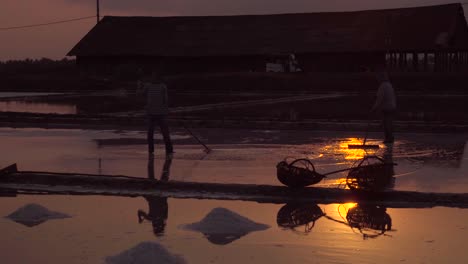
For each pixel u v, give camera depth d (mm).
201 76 49938
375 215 7906
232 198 9000
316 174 9070
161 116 13344
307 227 7270
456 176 10453
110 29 66688
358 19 61375
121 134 17781
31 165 11727
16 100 36500
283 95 40500
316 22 62438
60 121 21422
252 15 65875
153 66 62531
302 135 17469
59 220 7633
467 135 17406
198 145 14969
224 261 5973
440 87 44688
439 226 7316
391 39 56906
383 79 15367
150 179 9789
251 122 19766
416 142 15594
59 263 5934
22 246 6508
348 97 37281
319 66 59062
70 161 12289
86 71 64938
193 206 8453
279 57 59844
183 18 67000
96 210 8188
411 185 9617
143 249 5941
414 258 6043
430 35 56125
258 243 6594
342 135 17438
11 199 8938
